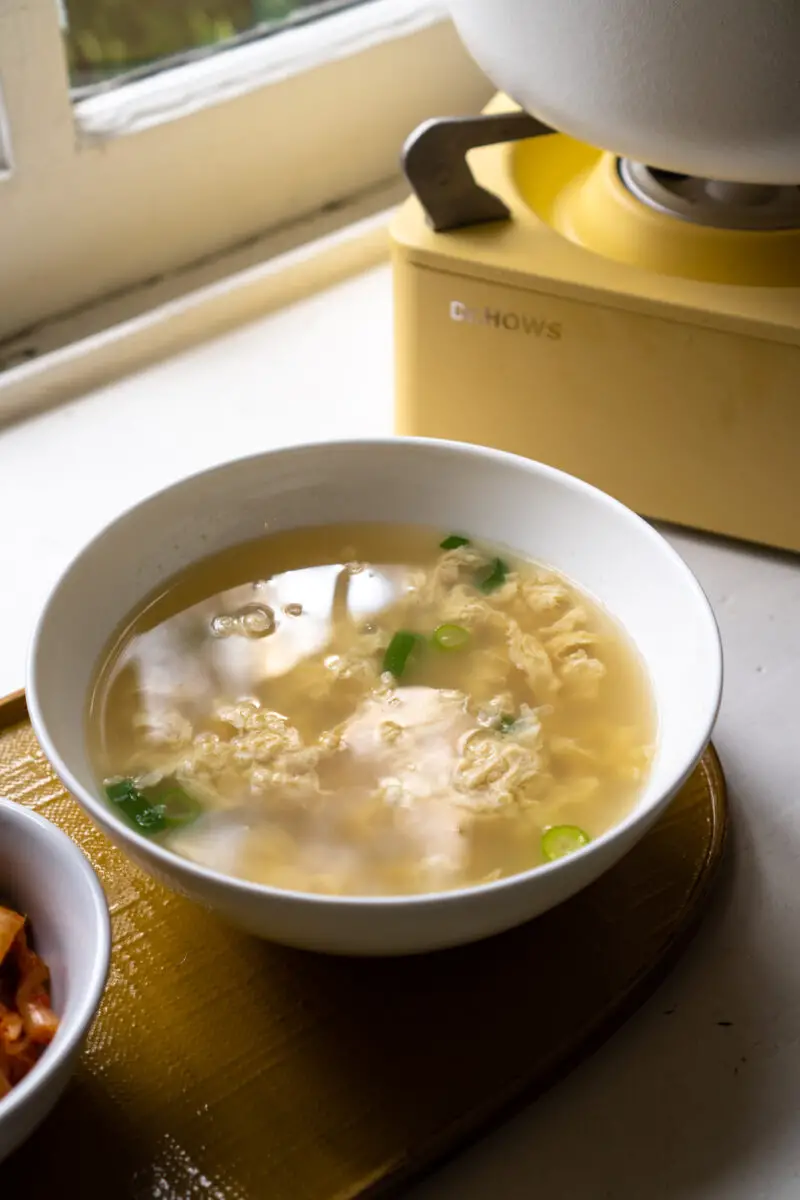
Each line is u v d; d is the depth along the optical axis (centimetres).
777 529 68
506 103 74
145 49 81
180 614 60
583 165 75
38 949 52
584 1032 52
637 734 57
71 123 77
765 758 61
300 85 84
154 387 78
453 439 71
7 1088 48
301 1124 50
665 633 57
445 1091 51
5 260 78
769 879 58
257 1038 52
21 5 72
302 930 49
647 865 57
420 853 53
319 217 90
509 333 67
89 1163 50
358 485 62
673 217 66
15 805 51
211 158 83
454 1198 50
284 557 62
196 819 54
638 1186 50
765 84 57
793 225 65
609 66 58
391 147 91
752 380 64
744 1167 51
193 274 85
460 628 60
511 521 62
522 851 54
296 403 78
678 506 69
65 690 55
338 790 55
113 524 58
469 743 56
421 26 88
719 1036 54
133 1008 53
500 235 67
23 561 69
